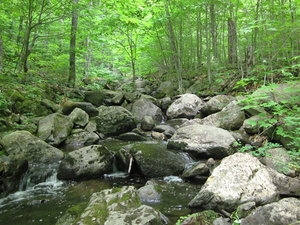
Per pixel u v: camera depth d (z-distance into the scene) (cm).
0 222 321
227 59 1375
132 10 754
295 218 265
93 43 1191
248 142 536
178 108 925
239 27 846
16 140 543
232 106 699
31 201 385
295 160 402
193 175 461
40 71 1188
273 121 461
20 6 820
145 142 698
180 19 1090
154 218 259
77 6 830
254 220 270
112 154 558
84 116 793
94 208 282
